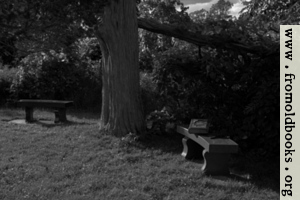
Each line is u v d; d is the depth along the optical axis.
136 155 7.17
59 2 3.33
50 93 13.47
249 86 8.24
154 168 6.49
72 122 10.71
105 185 5.64
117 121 8.38
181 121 8.80
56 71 13.16
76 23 3.80
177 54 8.79
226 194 5.46
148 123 9.55
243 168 6.79
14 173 6.07
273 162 7.23
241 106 8.24
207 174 6.30
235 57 8.41
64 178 5.93
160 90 9.00
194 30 8.51
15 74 13.58
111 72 8.36
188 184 5.78
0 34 3.43
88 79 13.81
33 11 3.28
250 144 8.00
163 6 9.91
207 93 8.18
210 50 8.92
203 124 6.80
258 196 5.48
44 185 5.57
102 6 3.82
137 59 8.55
